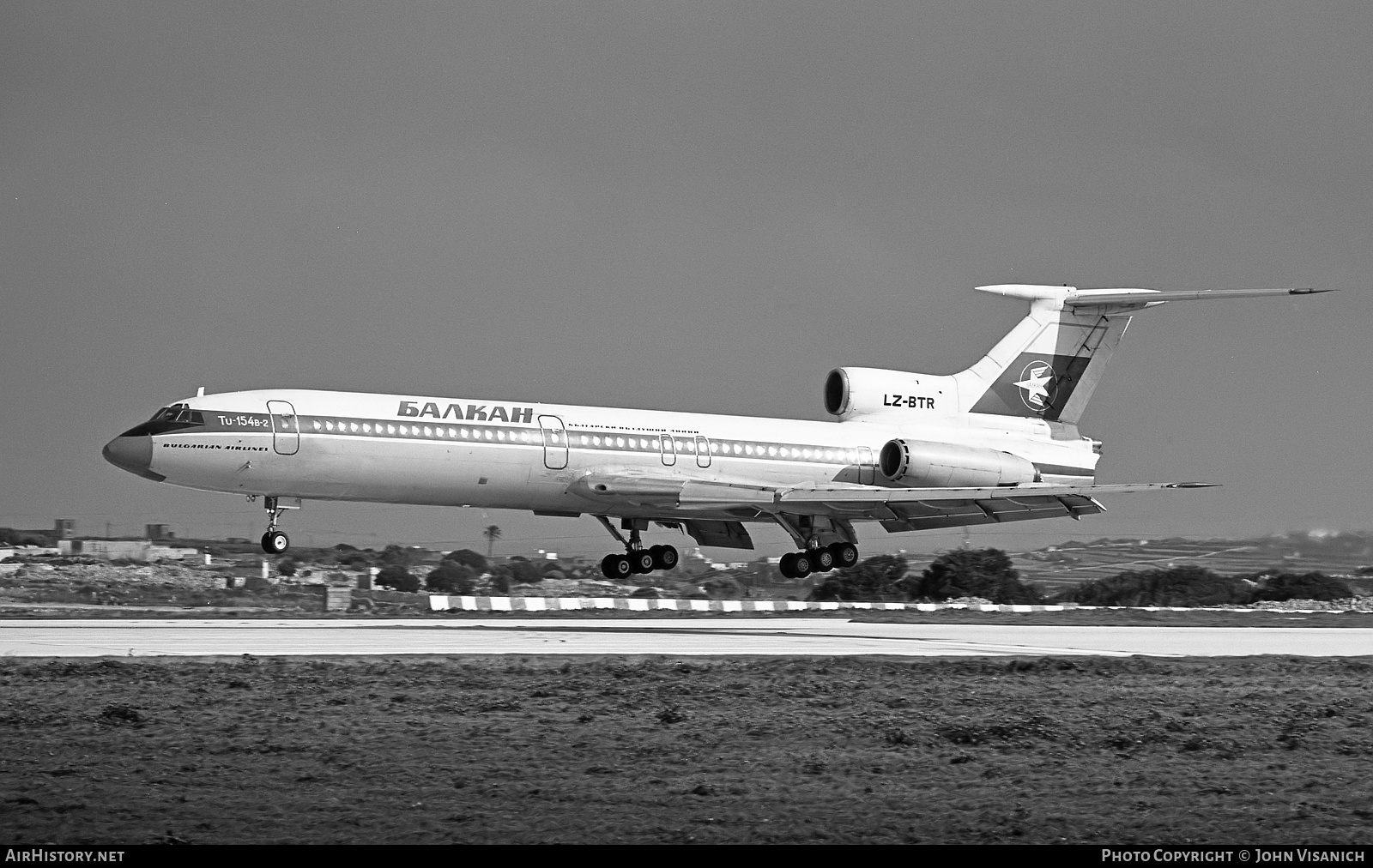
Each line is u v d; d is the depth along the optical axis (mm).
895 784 67562
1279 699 95750
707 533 197125
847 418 193000
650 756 73312
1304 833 58438
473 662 107312
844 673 105562
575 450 171500
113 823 57688
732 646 131250
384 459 160625
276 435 155125
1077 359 198375
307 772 67750
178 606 198625
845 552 192500
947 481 181750
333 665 103375
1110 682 104562
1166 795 65625
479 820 59188
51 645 118250
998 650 133000
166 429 152125
